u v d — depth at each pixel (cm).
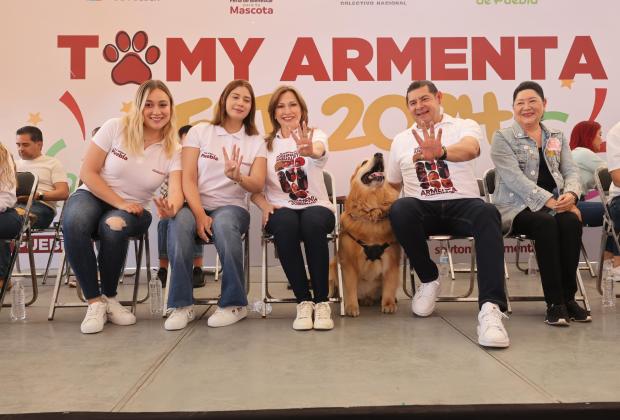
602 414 158
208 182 306
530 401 166
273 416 157
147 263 362
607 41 536
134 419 156
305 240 284
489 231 261
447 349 229
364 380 188
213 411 161
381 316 302
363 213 307
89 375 198
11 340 254
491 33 537
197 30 534
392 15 536
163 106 295
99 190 286
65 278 471
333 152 541
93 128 536
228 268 282
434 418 157
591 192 527
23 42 532
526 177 293
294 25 536
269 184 310
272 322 289
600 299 341
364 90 538
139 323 290
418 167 300
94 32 534
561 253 281
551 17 536
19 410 163
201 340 250
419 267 295
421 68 538
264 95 538
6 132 534
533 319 286
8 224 309
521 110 306
